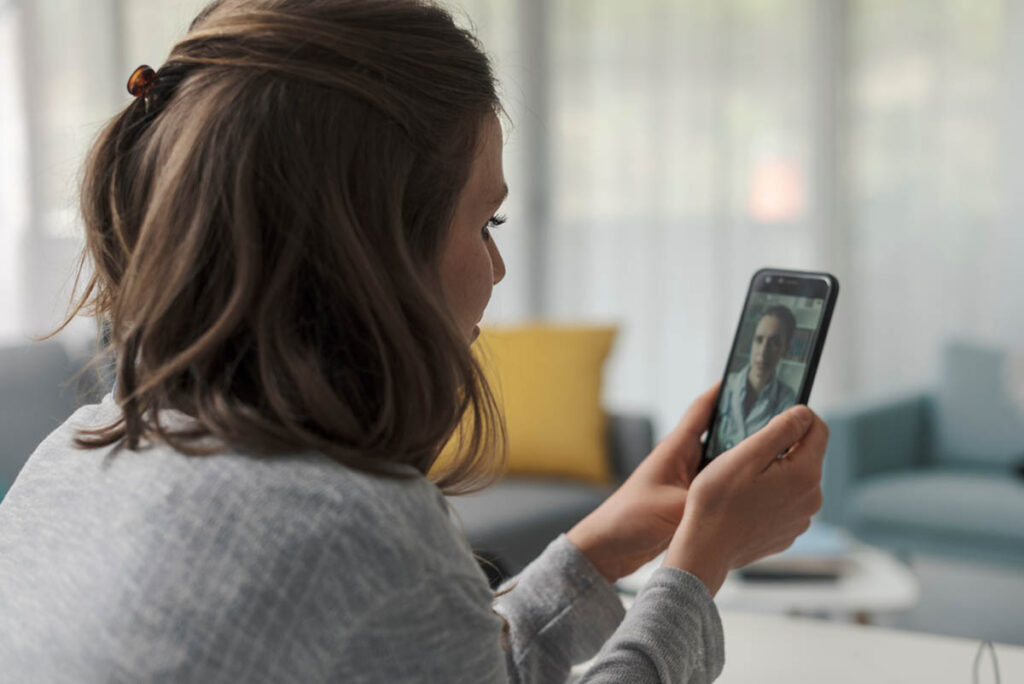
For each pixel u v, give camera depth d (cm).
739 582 228
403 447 55
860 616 233
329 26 56
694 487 72
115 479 55
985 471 346
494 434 62
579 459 314
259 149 54
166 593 49
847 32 416
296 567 49
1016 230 399
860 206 420
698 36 429
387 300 54
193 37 59
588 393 320
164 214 55
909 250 415
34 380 268
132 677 49
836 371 425
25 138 361
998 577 347
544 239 441
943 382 362
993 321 405
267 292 53
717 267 432
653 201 436
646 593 67
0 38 360
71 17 365
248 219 53
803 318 88
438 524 53
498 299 440
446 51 59
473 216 62
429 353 57
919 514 313
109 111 368
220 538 50
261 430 52
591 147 438
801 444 75
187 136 55
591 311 442
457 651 52
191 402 55
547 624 84
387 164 56
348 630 49
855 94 417
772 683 91
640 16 432
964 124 405
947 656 96
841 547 234
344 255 54
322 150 54
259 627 48
